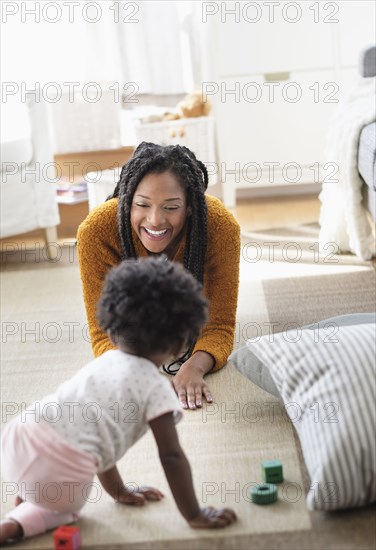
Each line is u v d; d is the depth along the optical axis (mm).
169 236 2494
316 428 1860
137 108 5078
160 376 1821
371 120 3498
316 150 4906
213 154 4695
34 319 3309
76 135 5086
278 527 1795
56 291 3648
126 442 1831
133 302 1782
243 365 2293
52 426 1772
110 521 1873
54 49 4957
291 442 2172
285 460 2086
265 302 3287
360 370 1893
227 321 2693
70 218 4777
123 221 2541
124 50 4973
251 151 4906
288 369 1992
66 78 5004
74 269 3977
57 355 2908
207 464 2096
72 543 1741
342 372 1898
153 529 1826
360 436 1802
